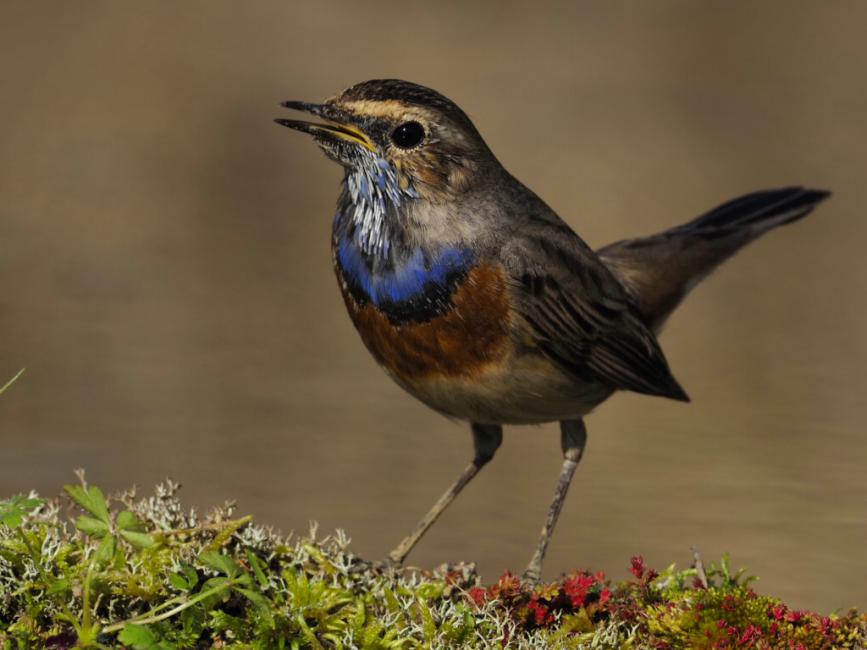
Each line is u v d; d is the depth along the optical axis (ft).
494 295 28.60
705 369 54.95
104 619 21.43
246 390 50.37
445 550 38.32
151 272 63.57
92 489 20.65
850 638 22.25
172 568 22.40
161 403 47.88
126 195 75.25
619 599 23.95
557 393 29.91
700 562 24.32
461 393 29.30
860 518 40.24
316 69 92.68
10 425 45.09
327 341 56.70
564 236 30.55
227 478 41.93
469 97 89.56
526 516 41.22
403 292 28.66
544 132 85.30
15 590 21.67
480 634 22.52
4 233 67.41
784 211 40.42
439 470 44.32
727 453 45.68
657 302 37.99
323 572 24.17
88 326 55.98
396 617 22.40
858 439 46.80
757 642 21.90
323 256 68.13
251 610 21.80
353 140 28.63
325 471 43.04
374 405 49.98
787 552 38.40
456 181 28.89
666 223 71.36
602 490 43.14
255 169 81.71
